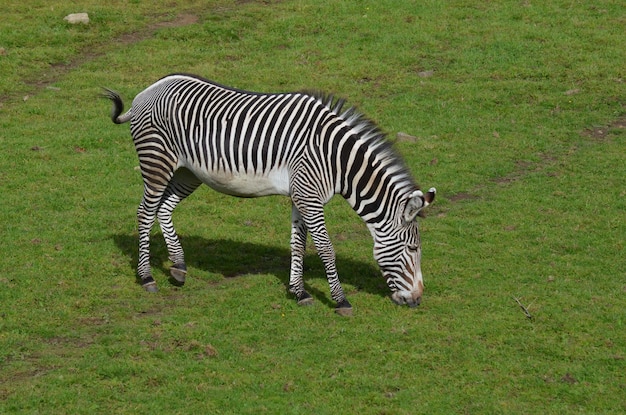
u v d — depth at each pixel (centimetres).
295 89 2981
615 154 2523
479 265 1867
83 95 2919
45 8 3609
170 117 1720
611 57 3247
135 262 1883
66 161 2436
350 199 1623
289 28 3512
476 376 1437
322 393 1388
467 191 2314
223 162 1673
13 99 2888
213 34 3447
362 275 1836
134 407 1345
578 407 1362
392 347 1527
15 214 2095
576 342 1546
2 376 1429
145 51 3288
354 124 1617
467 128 2727
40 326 1592
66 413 1328
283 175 1647
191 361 1479
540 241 1980
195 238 2022
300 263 1691
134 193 2266
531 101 2930
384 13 3656
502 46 3344
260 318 1631
